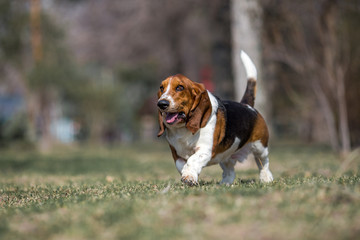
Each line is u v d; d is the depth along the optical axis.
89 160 18.92
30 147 29.05
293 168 11.39
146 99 51.06
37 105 29.62
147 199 4.93
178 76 5.99
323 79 16.09
